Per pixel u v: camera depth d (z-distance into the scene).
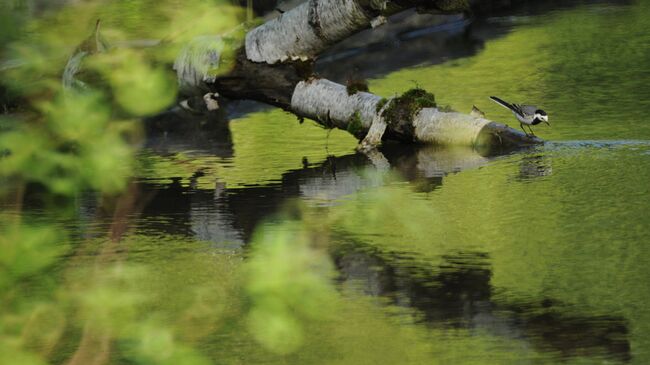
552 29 29.12
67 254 12.19
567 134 17.69
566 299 10.14
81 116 7.88
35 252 7.04
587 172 14.99
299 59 18.33
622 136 17.31
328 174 15.99
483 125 17.22
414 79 23.73
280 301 6.18
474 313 9.86
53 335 9.25
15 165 7.73
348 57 27.00
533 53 25.97
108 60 8.59
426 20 29.67
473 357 8.77
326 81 18.45
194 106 20.45
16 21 7.25
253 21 18.80
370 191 14.70
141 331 6.73
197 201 14.66
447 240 12.25
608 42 26.80
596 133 17.64
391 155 17.02
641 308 9.79
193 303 10.24
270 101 18.61
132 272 11.31
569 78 22.80
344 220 13.26
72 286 10.56
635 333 9.18
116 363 7.78
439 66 25.12
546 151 16.48
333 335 9.41
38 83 10.06
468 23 30.83
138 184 15.77
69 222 13.73
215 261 11.88
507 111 20.02
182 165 17.02
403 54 26.97
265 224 13.28
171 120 20.41
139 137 18.11
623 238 11.97
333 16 17.27
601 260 11.26
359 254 11.84
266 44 18.25
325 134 19.17
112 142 7.99
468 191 14.38
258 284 6.09
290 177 15.95
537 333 9.27
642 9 31.41
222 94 18.61
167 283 11.09
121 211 14.17
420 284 10.75
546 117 16.88
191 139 19.09
